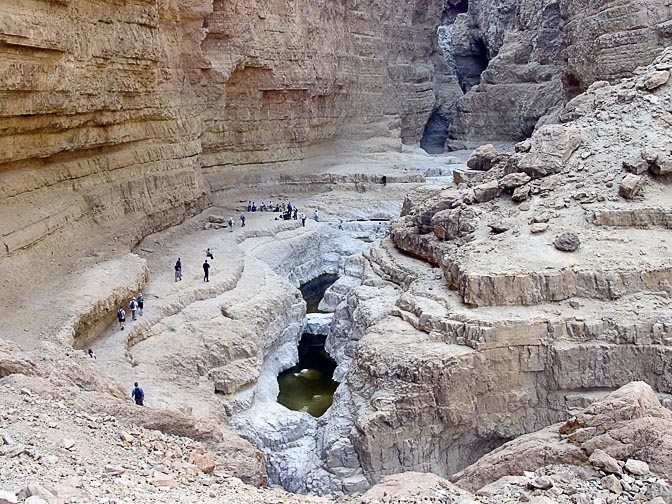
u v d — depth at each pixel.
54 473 7.70
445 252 24.53
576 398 18.50
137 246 31.03
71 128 26.09
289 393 24.77
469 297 19.97
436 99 73.44
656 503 7.59
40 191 24.75
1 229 21.28
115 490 7.63
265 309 26.08
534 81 62.34
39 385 11.57
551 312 19.14
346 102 57.19
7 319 18.83
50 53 22.52
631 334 18.27
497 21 69.19
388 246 29.58
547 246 21.08
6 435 8.52
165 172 35.19
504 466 9.93
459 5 83.00
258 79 46.09
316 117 52.75
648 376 18.25
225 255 30.84
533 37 62.44
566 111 29.83
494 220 23.81
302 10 48.88
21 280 21.08
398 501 8.34
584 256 20.36
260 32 45.06
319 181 48.94
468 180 29.75
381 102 62.12
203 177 43.28
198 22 38.94
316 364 27.30
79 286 21.89
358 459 18.47
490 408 18.78
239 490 9.16
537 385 18.94
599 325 18.55
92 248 26.50
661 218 21.05
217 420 19.22
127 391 18.28
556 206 22.80
